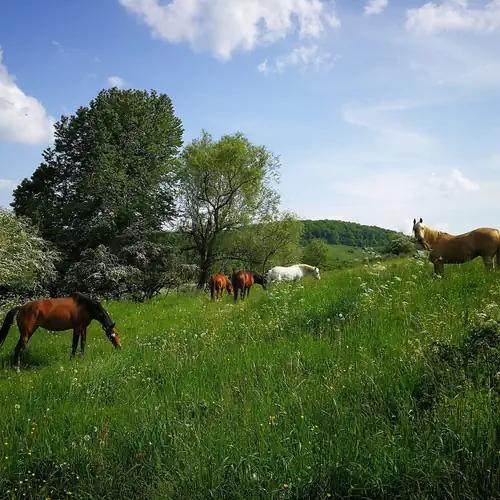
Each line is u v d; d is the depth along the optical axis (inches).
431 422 187.0
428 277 506.6
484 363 227.8
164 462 193.8
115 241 1283.2
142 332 565.0
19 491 183.8
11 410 272.4
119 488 182.1
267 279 952.3
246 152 1504.7
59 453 211.5
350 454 170.1
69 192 1572.3
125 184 1435.8
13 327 611.5
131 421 239.9
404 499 151.6
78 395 311.0
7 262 979.3
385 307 407.5
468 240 489.7
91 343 525.3
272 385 271.7
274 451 180.7
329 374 269.6
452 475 154.8
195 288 1192.2
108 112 1521.9
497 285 401.7
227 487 166.1
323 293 539.8
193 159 1482.5
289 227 1734.7
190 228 1529.3
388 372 246.8
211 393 273.7
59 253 1266.0
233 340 418.0
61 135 1600.6
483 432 170.1
